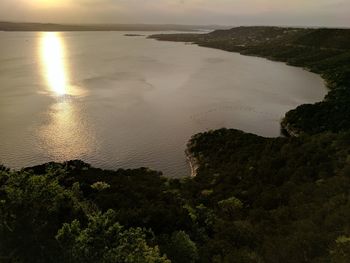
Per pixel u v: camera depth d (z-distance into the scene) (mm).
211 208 37469
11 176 24812
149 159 57969
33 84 111438
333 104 76188
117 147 61500
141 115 79562
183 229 28250
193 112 83812
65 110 81188
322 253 21344
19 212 21375
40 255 20219
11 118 74312
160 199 38344
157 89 107562
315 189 35062
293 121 74312
